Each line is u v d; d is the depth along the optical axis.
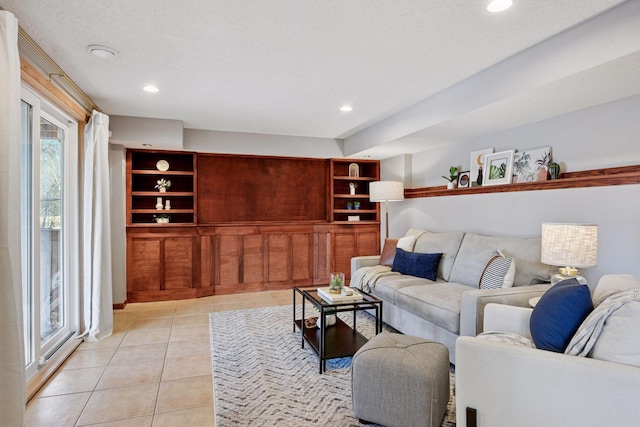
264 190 5.52
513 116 3.11
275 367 2.68
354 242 5.70
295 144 5.41
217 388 2.35
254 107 3.81
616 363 1.25
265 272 5.29
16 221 1.79
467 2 1.86
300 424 1.96
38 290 2.48
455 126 3.48
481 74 2.82
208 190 5.23
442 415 1.90
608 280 1.86
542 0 1.84
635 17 1.84
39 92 2.49
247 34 2.21
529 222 3.33
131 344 3.15
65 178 3.11
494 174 3.71
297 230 5.45
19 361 1.71
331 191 5.70
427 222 4.82
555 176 3.06
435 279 3.66
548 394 1.33
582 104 2.76
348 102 3.63
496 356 1.44
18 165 1.81
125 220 4.49
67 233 3.13
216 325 3.68
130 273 4.55
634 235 2.53
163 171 4.82
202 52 2.47
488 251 3.25
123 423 1.97
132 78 2.94
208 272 4.95
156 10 1.94
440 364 1.91
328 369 2.65
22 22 2.05
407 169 5.25
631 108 2.57
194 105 3.73
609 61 1.96
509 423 1.41
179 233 4.75
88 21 2.05
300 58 2.57
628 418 1.18
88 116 3.38
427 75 2.90
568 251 2.28
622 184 2.60
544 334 1.58
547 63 2.29
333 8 1.92
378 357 1.92
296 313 4.11
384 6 1.90
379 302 2.78
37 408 2.12
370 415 1.92
